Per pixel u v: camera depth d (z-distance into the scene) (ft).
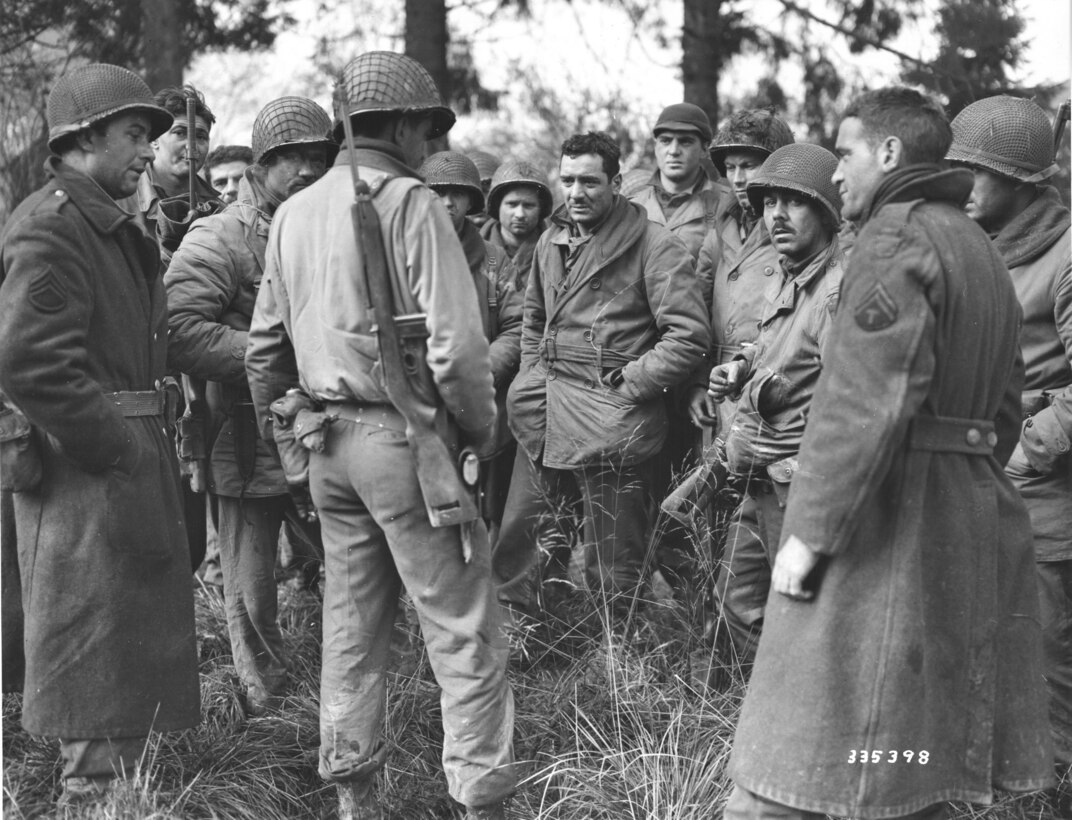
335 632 9.96
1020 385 9.50
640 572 13.57
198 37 24.88
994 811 10.44
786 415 10.99
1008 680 8.84
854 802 8.15
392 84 9.65
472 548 9.62
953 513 8.43
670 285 13.15
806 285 10.96
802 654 8.38
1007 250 11.44
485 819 9.75
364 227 9.18
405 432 9.50
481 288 14.48
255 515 12.48
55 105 10.11
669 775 10.48
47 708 9.77
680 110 15.67
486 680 9.71
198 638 13.94
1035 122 11.24
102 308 9.91
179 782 10.41
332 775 9.85
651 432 13.41
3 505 10.73
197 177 14.15
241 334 11.94
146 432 10.23
